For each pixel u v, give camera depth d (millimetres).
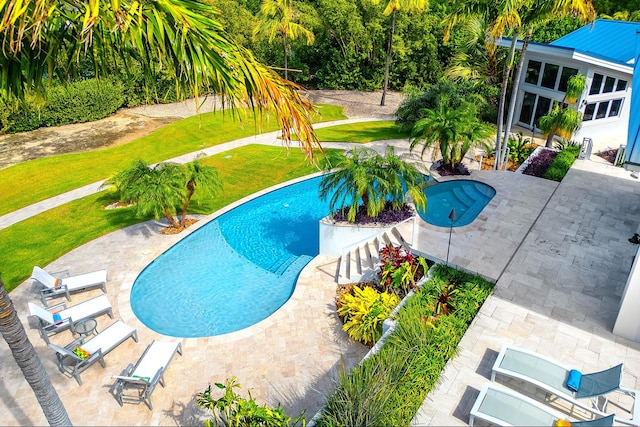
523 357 8766
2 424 9156
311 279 13492
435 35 37656
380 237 14281
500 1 16281
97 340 10766
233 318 12438
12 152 25859
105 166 23641
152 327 12086
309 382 9961
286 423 8086
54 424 7898
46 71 5875
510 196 16219
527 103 25844
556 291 11133
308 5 38812
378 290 12570
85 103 30891
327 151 24094
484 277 11719
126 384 9922
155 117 32438
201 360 10641
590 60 21094
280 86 6090
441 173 19172
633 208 15117
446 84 24453
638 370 8906
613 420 7312
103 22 5109
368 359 9109
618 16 34500
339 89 41406
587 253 12625
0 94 5898
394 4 30297
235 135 28016
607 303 10703
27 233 16938
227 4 36781
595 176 17734
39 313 10703
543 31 31406
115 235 16359
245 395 9656
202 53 5266
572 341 9633
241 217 17875
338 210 15289
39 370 7238
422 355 9016
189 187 15734
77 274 14031
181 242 16016
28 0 4625
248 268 14688
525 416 7605
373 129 28672
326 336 11266
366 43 38219
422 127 18812
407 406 8078
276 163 22984
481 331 9945
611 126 23781
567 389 8164
